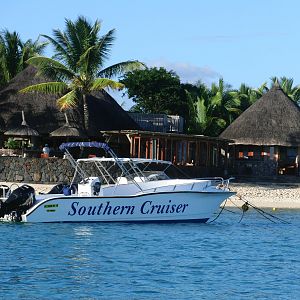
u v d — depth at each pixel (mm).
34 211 25828
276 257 21859
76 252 21469
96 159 28141
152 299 16078
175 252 22031
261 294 16828
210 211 27984
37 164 38062
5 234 24250
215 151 48094
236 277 18625
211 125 62969
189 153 46156
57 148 44844
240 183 43938
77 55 46125
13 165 38406
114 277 18156
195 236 25469
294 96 75812
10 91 46750
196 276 18578
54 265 19438
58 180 37656
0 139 46094
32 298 15914
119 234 25031
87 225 26219
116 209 26484
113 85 44375
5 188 27188
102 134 45188
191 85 69125
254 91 73375
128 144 46594
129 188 27422
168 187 27469
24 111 45469
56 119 45156
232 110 66438
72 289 16781
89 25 46531
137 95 66625
